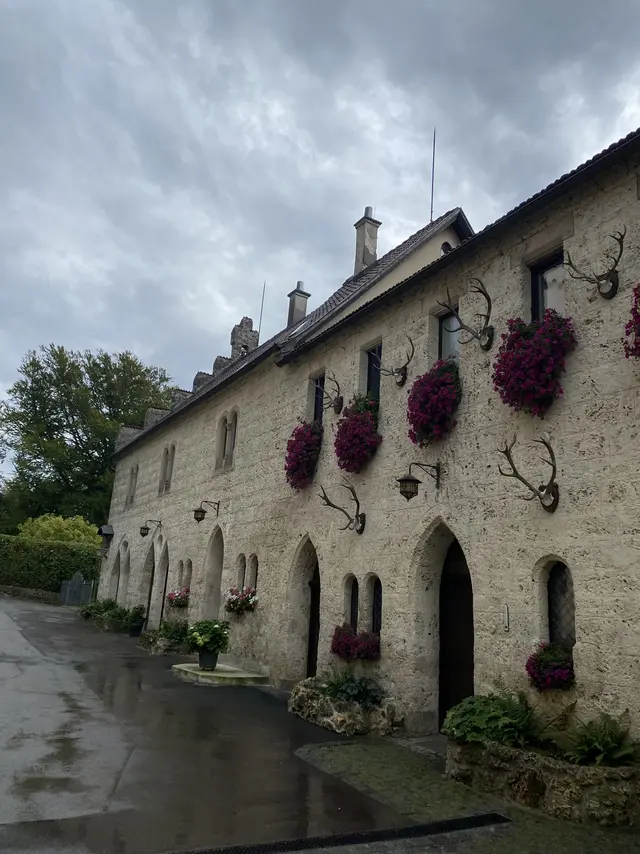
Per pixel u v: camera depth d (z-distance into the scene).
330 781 6.53
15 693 9.81
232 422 16.70
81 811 5.18
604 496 6.55
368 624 9.93
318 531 11.64
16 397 41.50
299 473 12.12
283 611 12.38
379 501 10.09
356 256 17.39
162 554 20.00
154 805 5.46
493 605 7.63
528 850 4.91
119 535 25.41
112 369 43.38
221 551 16.55
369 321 11.30
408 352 10.12
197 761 6.94
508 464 7.79
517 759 6.03
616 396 6.63
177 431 20.70
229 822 5.19
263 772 6.71
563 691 6.58
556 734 6.23
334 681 9.48
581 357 7.09
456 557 9.34
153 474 22.42
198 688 11.66
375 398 10.88
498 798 6.06
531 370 7.27
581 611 6.54
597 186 7.30
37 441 39.16
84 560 33.53
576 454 6.94
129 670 13.26
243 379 16.12
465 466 8.48
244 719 9.27
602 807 5.35
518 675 7.14
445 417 8.80
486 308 8.69
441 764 7.29
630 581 6.16
